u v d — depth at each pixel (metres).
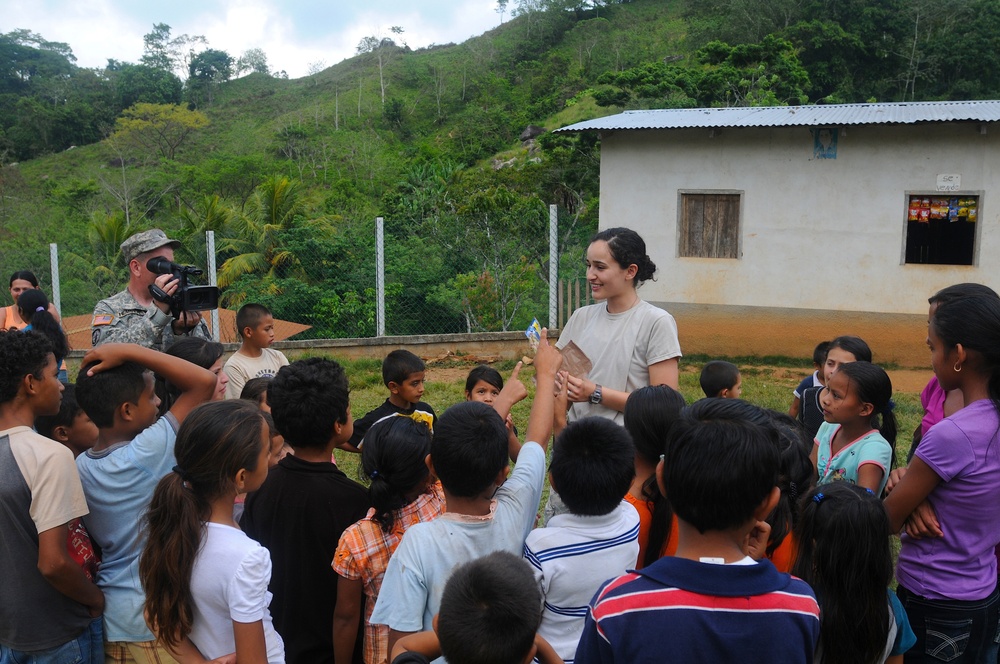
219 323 11.38
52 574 2.30
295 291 12.39
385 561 2.54
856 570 2.02
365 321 12.21
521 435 7.39
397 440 2.54
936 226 11.16
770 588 1.61
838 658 2.05
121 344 2.60
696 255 12.18
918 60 46.78
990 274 10.87
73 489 2.36
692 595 1.58
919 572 2.51
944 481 2.40
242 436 2.20
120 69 107.12
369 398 9.42
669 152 12.04
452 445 2.21
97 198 44.59
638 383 3.41
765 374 11.06
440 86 79.38
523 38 86.00
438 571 2.21
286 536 2.70
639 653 1.56
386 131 72.38
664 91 27.41
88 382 2.56
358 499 2.73
